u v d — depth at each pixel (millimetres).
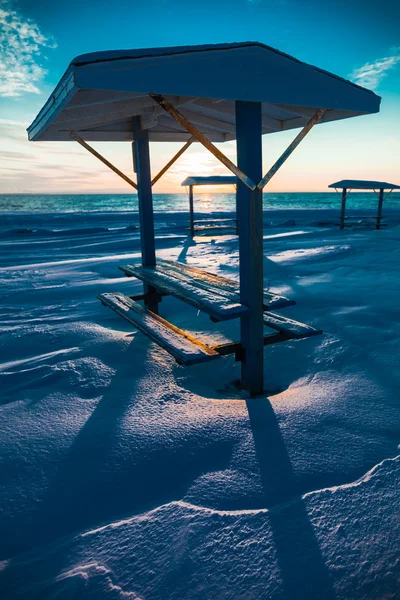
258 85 2479
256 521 1689
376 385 2941
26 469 2107
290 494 1856
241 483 1940
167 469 2074
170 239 15734
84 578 1443
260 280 2875
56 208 66125
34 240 16422
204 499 1839
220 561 1510
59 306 5684
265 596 1375
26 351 3941
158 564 1505
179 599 1369
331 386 2988
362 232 16969
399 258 9250
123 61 2059
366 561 1507
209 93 2322
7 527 1719
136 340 4152
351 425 2416
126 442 2320
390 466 2004
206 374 3467
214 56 2299
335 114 3537
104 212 46562
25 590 1413
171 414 2645
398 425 2398
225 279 4047
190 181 16469
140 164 4691
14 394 3014
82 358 3688
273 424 2471
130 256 10867
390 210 42625
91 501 1864
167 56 2152
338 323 4469
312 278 7145
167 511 1764
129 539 1621
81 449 2270
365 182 18500
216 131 5145
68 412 2713
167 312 5383
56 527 1714
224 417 2580
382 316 4641
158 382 3207
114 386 3125
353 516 1711
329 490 1858
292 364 3545
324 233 16656
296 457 2131
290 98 2609
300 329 3055
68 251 12969
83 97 2484
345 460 2088
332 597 1369
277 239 14648
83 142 4461
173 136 5176
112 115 4141
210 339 4285
